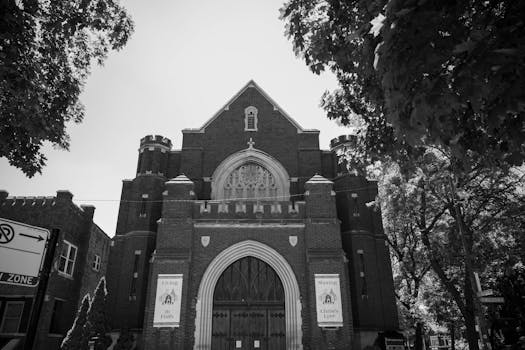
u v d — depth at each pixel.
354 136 13.11
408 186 20.59
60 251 26.19
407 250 29.30
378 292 26.77
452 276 27.97
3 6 9.73
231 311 23.77
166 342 21.83
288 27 10.74
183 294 22.84
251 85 33.09
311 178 27.47
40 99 11.56
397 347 23.97
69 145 14.16
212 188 29.73
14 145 12.18
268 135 31.44
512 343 27.62
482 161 6.12
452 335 46.03
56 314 26.77
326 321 22.34
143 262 27.00
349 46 8.98
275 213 25.31
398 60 4.41
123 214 29.58
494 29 4.24
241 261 24.92
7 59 10.23
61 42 13.12
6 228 5.86
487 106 4.26
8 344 23.05
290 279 23.86
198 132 31.44
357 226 28.03
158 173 30.11
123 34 13.40
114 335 25.23
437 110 4.18
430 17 4.31
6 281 5.72
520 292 27.89
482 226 23.09
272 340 23.19
